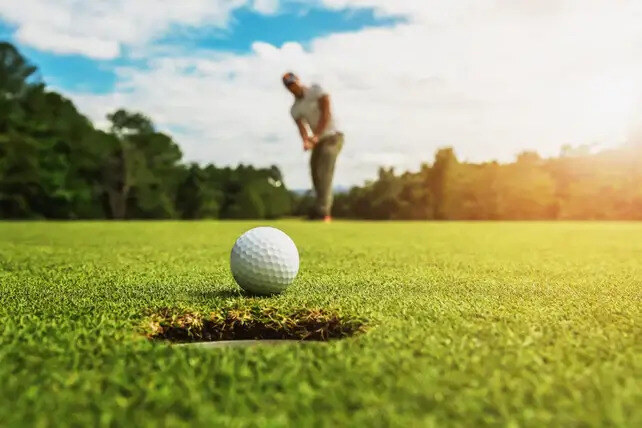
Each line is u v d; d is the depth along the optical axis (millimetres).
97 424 153
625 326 263
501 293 366
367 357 207
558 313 294
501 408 162
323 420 154
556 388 178
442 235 1122
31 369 197
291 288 387
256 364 199
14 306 311
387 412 159
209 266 528
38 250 710
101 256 630
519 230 1405
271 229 373
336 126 1636
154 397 171
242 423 152
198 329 288
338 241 914
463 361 204
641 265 566
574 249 790
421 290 379
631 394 173
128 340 232
